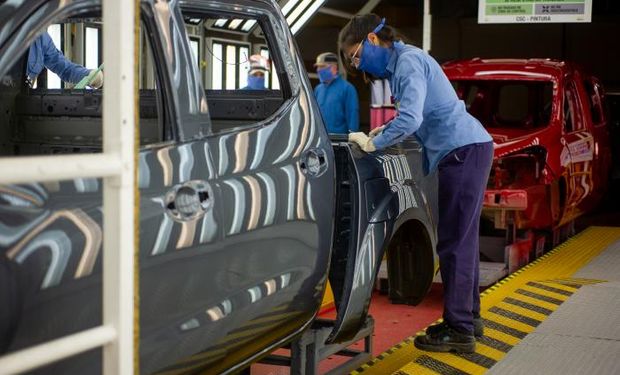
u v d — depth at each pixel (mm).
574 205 9828
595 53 23359
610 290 6766
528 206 8297
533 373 4602
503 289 6828
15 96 3924
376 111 10742
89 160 1997
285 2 11336
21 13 2504
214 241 2984
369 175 4164
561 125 9203
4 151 3928
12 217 2354
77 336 2033
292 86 3646
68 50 7070
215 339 3068
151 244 2725
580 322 5707
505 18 14438
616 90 23094
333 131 9461
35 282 2396
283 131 3469
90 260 2531
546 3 14266
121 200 2082
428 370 4660
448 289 4984
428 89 4805
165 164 2822
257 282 3250
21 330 2379
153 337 2785
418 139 4934
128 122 2088
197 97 3031
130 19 2080
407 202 4480
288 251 3422
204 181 2961
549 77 9508
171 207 2805
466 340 4957
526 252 8461
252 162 3236
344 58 4844
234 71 10414
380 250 4148
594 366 4734
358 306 4094
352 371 4848
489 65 9891
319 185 3627
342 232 4082
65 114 3887
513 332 5484
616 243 9531
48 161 1901
